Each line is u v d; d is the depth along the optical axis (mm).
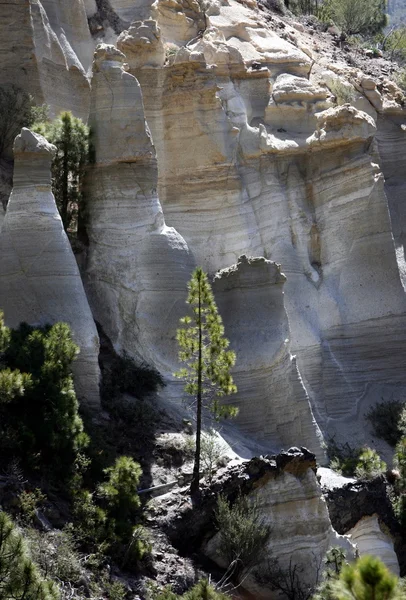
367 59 79312
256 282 47531
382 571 19000
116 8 63656
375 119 64750
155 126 53656
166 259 46844
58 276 42000
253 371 46031
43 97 51312
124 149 47438
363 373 54906
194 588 30969
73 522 33656
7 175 47125
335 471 46125
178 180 53406
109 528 34156
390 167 64250
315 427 47250
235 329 46812
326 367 53875
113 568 33344
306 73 63844
